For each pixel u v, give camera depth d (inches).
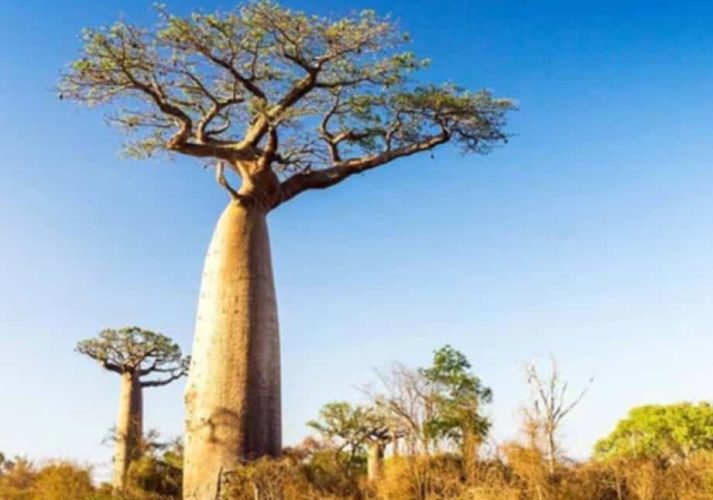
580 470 594.9
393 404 663.1
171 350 1283.2
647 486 569.6
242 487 616.7
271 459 639.1
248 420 653.3
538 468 573.6
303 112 730.8
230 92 741.3
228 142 733.3
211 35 662.5
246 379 661.9
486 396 725.9
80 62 660.7
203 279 705.0
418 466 618.8
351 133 784.3
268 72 698.2
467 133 800.3
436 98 754.8
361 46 689.0
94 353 1225.4
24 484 864.9
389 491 620.1
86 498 764.6
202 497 631.8
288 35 668.1
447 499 576.7
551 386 612.4
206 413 653.9
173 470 847.7
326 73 718.5
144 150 778.2
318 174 775.1
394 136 799.7
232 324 673.6
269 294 699.4
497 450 602.5
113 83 681.6
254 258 697.0
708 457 588.1
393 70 714.8
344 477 677.3
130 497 782.5
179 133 679.7
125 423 1197.7
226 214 714.8
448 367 721.6
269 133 713.0
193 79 698.2
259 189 718.5
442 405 668.7
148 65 675.4
